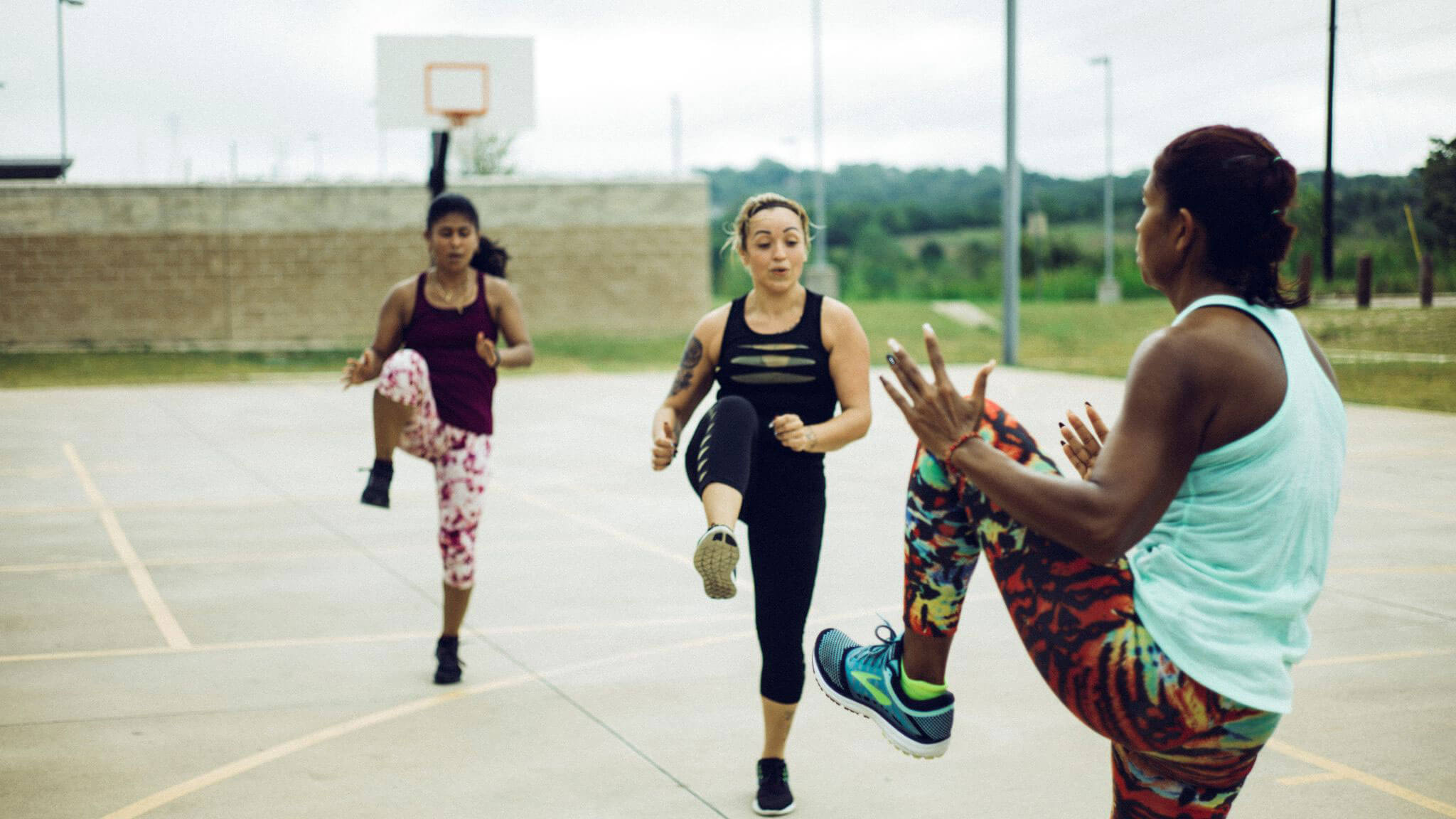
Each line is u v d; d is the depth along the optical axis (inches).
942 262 2418.8
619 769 156.1
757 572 143.9
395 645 215.8
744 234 146.7
